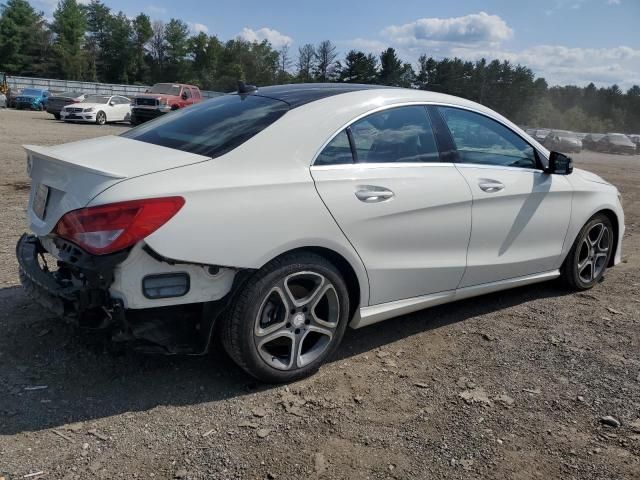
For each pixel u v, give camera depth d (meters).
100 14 90.19
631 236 7.73
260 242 2.94
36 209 3.27
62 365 3.28
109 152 3.19
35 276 3.00
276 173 3.08
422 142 3.78
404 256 3.62
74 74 84.69
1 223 6.22
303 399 3.12
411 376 3.43
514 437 2.86
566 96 116.12
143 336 2.81
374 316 3.60
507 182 4.17
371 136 3.53
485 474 2.58
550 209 4.50
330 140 3.33
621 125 111.69
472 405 3.13
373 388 3.27
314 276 3.21
